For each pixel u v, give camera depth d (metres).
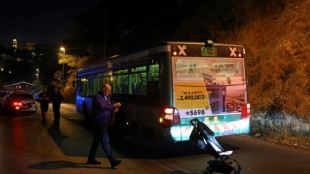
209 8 22.47
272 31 13.78
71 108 22.31
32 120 13.85
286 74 10.95
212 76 6.91
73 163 6.20
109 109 5.72
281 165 5.98
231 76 7.14
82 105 13.97
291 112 9.17
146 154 7.08
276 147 7.57
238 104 7.20
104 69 10.59
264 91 11.06
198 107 6.69
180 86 6.52
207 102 6.80
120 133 9.23
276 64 11.50
